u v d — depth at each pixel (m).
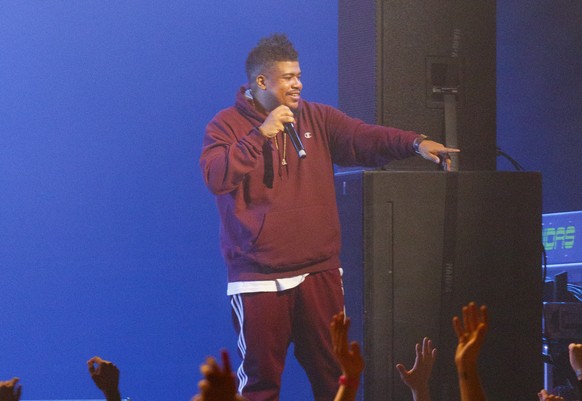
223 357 3.36
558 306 11.50
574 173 15.05
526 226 11.31
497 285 11.18
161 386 17.80
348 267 11.13
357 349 4.88
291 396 17.22
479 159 11.64
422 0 11.38
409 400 10.84
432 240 10.95
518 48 16.09
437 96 11.48
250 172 10.61
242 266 10.71
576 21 15.00
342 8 11.79
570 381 11.79
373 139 10.95
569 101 15.16
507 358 11.21
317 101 17.88
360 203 10.85
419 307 10.90
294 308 10.88
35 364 17.83
